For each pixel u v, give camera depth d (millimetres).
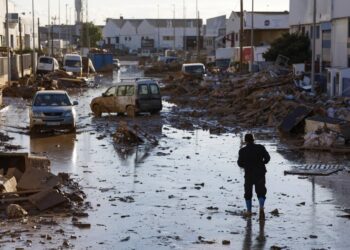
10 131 32750
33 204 16250
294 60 66500
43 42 146875
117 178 20531
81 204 16828
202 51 137625
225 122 36656
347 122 28031
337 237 13922
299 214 15953
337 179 20500
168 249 13109
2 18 83625
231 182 19969
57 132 32344
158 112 41812
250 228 14680
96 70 103125
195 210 16375
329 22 59438
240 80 56281
